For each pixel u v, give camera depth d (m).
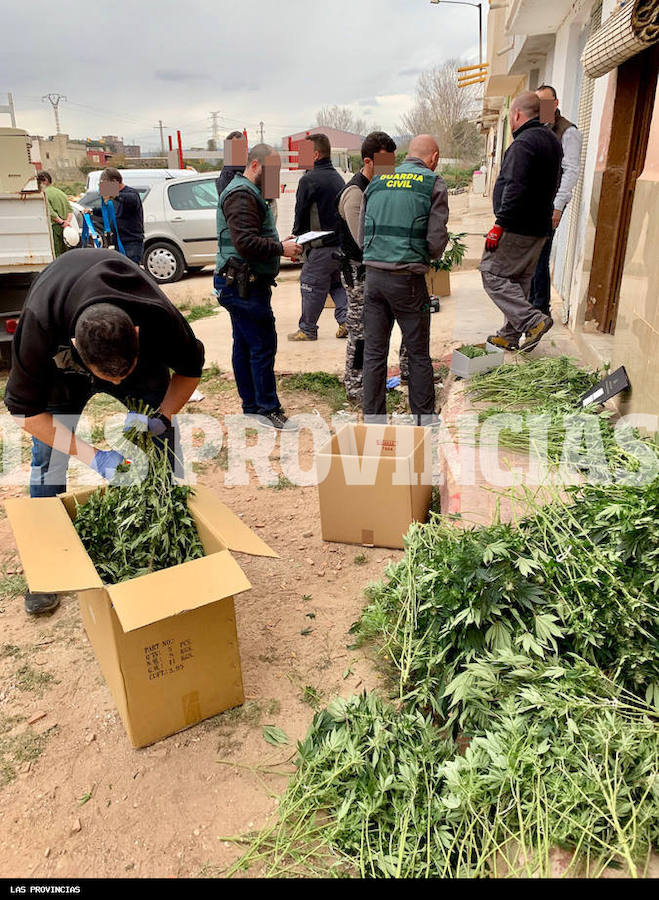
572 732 1.96
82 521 2.85
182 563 2.59
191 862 2.08
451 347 6.80
